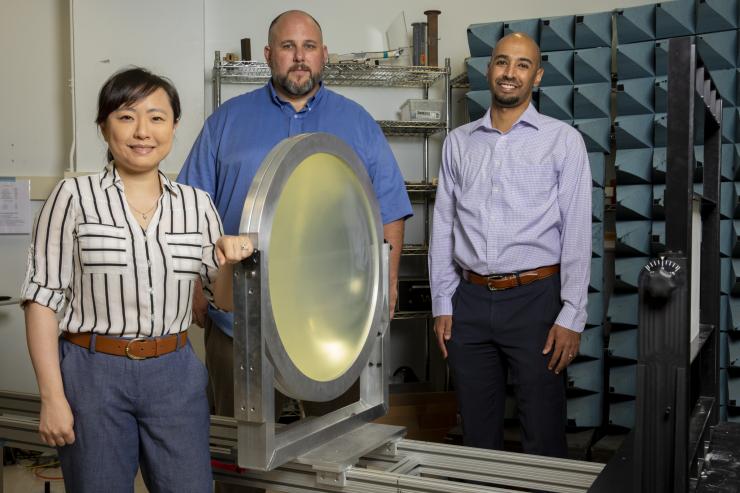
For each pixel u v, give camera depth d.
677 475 1.08
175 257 1.37
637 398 1.10
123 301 1.32
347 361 1.42
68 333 1.34
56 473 3.40
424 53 4.00
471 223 2.40
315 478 1.34
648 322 1.09
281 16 2.15
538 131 2.38
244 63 3.81
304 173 1.29
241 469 1.42
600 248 3.45
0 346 3.96
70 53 3.99
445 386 4.14
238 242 1.14
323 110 2.19
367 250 1.51
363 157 2.21
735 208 3.30
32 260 1.31
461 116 4.22
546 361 2.36
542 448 2.38
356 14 4.16
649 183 3.39
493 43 3.59
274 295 1.22
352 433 1.46
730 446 1.48
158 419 1.34
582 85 3.48
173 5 3.80
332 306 1.38
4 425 1.71
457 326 2.46
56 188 1.33
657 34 3.39
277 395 2.06
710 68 3.32
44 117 4.02
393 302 2.22
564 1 4.15
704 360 1.65
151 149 1.34
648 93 3.36
